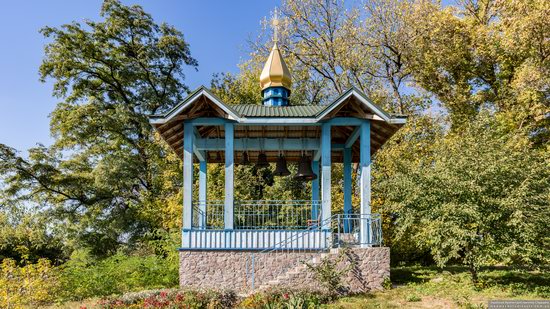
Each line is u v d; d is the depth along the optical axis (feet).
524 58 84.48
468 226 42.09
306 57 95.66
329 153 47.09
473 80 94.32
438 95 92.38
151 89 104.63
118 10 102.17
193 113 47.11
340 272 41.52
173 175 89.35
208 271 45.62
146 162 100.83
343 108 47.52
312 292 39.73
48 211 90.89
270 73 56.34
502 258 40.96
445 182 42.65
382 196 67.31
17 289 44.45
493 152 42.78
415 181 45.19
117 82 102.12
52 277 48.39
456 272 52.80
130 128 101.65
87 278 50.62
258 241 46.09
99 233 94.27
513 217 39.91
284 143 53.31
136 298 40.04
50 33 95.50
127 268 55.93
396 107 90.43
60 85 97.81
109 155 94.07
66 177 92.89
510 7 81.92
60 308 42.37
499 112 83.66
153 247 76.33
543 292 39.70
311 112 48.78
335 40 90.68
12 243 93.09
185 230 46.16
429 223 43.55
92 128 95.50
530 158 43.29
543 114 77.41
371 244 44.70
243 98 97.45
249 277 45.44
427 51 88.02
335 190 76.79
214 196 80.43
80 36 96.73
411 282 46.03
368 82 93.25
